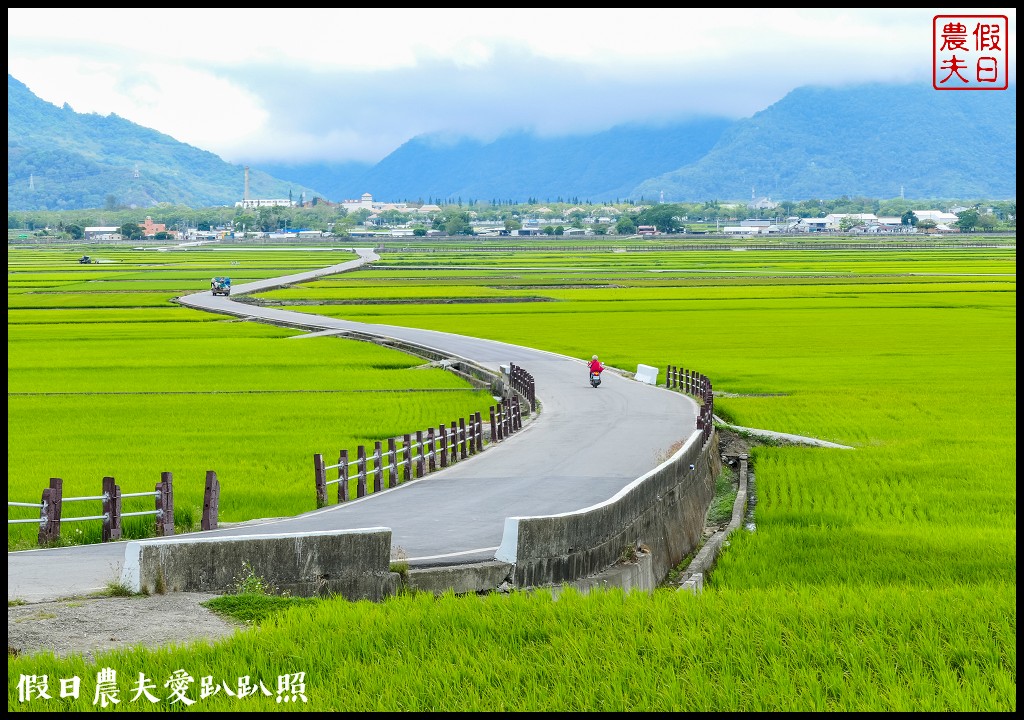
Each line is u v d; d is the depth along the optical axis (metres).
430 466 33.03
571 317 105.25
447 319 103.75
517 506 25.83
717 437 41.03
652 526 23.80
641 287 144.62
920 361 71.19
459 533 22.23
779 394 57.00
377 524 23.56
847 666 13.63
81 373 66.38
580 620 14.90
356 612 14.83
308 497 29.22
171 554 16.02
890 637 14.53
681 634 14.43
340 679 12.61
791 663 13.67
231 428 44.72
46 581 17.59
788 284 146.62
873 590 17.92
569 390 55.06
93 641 13.84
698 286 145.25
